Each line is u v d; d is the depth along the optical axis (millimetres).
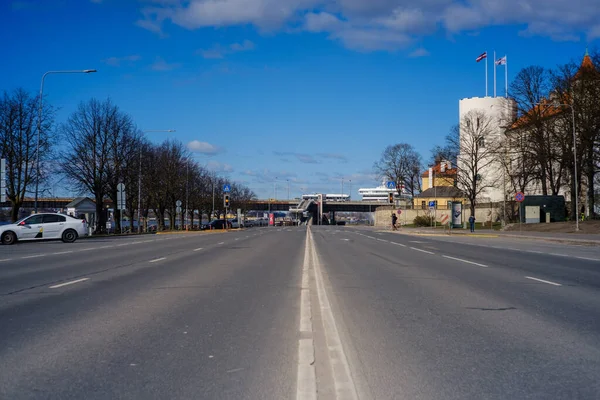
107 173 51031
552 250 26594
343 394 4949
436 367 5836
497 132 67688
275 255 22422
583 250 26594
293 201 155375
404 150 95000
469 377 5480
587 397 4914
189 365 5906
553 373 5621
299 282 13219
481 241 36375
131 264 17938
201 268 16688
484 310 9344
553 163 58125
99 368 5781
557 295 11141
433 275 14961
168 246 28859
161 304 9883
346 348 6668
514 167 57281
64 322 8195
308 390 5062
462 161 63094
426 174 119250
